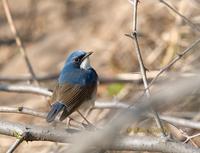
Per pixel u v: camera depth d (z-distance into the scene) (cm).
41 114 875
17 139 783
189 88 433
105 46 1838
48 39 2059
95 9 2075
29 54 1998
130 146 722
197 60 1388
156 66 1577
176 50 1519
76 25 2056
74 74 1040
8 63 1981
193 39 1502
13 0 2278
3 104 1723
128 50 1752
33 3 2217
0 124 800
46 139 780
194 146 775
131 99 1368
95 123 1276
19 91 1137
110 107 1124
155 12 1727
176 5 1559
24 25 2153
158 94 442
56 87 1025
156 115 721
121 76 1551
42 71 1889
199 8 1528
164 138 722
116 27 1873
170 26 1678
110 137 475
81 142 484
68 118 961
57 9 2167
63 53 1967
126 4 1955
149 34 1678
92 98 1040
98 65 1770
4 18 2197
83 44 1927
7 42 2080
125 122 441
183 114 1228
